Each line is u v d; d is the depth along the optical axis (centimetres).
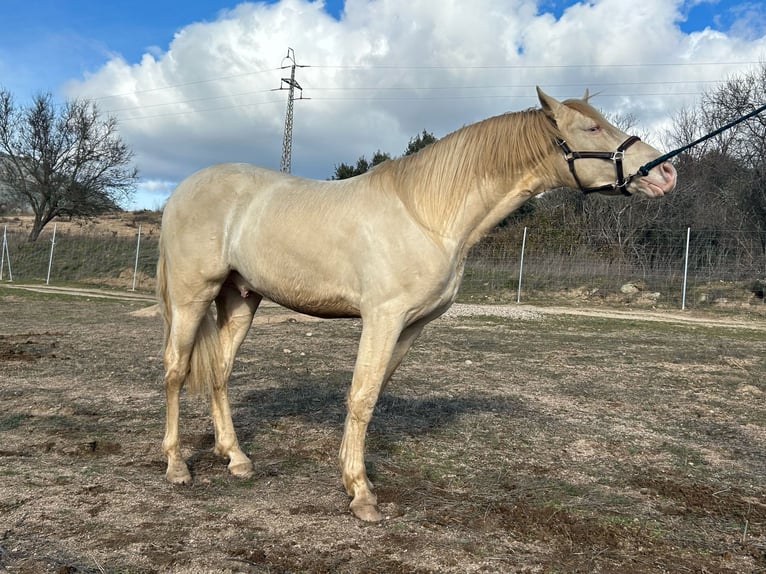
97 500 288
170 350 332
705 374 688
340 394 528
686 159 2294
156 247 2455
